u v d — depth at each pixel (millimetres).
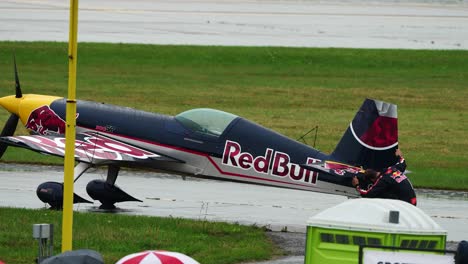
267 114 132375
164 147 64875
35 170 83188
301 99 148375
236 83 164125
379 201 34906
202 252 47469
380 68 185250
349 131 59438
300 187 61281
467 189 80625
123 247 47312
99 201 64250
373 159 58500
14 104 71688
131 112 67000
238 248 48781
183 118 65125
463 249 29672
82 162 61250
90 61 180500
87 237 49094
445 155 102500
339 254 33531
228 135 63531
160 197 70812
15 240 47875
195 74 173125
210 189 76000
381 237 32906
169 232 52062
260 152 62531
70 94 40656
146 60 185000
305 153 61531
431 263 30516
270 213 64812
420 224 33250
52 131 69312
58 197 60406
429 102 149500
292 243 52281
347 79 172125
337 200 72688
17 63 175375
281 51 196625
